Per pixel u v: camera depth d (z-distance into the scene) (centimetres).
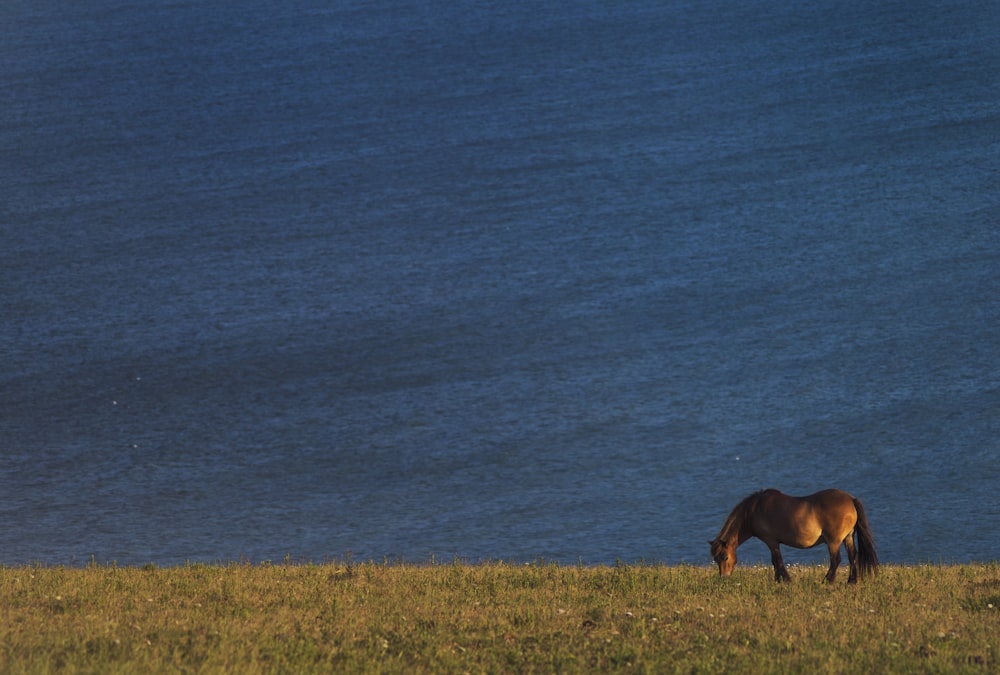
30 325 8431
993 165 11119
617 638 1344
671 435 6488
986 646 1295
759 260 9350
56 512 5441
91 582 1723
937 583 1770
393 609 1526
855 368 7338
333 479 5950
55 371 7650
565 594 1655
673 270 9244
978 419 6481
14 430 6725
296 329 8325
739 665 1215
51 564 4538
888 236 9694
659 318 8331
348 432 6644
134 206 11000
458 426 6712
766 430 6494
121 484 5878
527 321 8362
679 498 5550
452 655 1247
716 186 11050
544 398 7094
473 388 7269
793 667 1209
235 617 1441
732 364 7506
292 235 10231
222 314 8625
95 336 8231
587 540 4916
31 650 1158
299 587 1694
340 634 1330
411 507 5478
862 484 5662
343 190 11306
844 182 10962
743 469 5931
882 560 4469
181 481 5934
